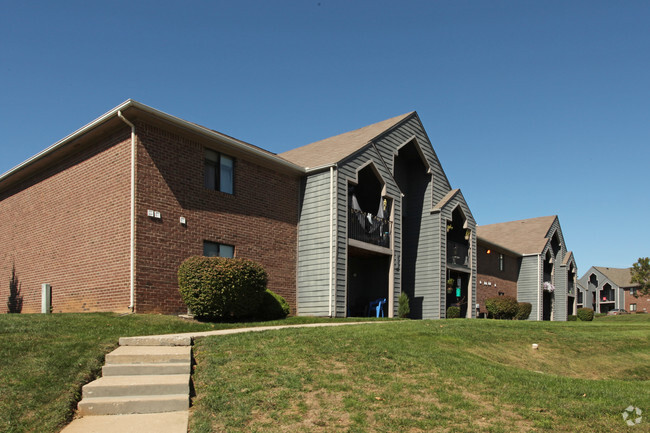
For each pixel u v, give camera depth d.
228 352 8.68
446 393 7.30
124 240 12.80
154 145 13.41
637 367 13.02
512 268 34.12
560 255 38.81
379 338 10.30
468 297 24.53
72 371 7.26
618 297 73.06
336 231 16.77
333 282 16.47
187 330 10.92
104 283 13.30
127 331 9.96
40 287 16.06
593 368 12.34
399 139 21.83
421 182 23.52
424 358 9.07
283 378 7.48
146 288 12.70
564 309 37.53
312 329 10.97
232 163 15.71
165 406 6.52
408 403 6.86
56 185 15.89
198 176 14.52
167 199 13.54
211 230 14.67
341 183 17.33
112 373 7.48
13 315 11.14
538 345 13.09
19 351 7.78
